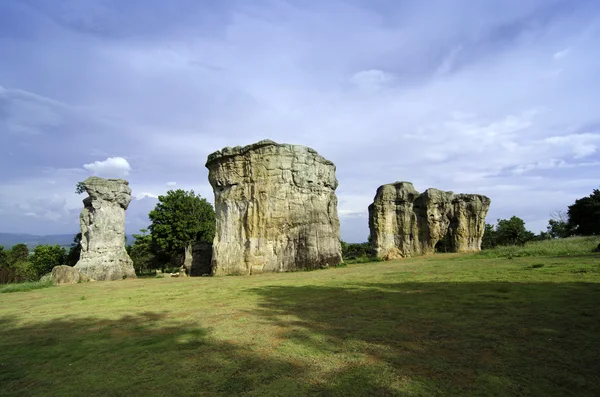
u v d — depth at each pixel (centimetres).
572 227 6034
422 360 672
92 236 3528
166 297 1723
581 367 600
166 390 604
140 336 977
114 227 3666
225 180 3278
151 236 5538
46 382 681
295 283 2031
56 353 870
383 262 3681
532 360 642
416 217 4922
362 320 1009
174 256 5634
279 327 981
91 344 930
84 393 617
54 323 1238
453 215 5341
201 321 1113
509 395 517
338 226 3666
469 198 5375
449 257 3738
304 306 1281
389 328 904
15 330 1159
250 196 3164
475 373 599
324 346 789
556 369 597
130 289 2212
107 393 610
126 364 751
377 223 4731
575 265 1870
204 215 5500
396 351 730
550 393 518
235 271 3016
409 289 1512
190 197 5412
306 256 3150
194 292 1859
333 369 652
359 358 701
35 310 1534
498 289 1345
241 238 3128
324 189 3528
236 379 631
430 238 4891
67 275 3066
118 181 3728
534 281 1462
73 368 751
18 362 812
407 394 535
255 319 1099
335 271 2789
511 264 2253
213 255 3152
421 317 1000
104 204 3628
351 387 569
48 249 4944
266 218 3109
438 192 5044
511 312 986
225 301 1490
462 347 733
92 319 1260
